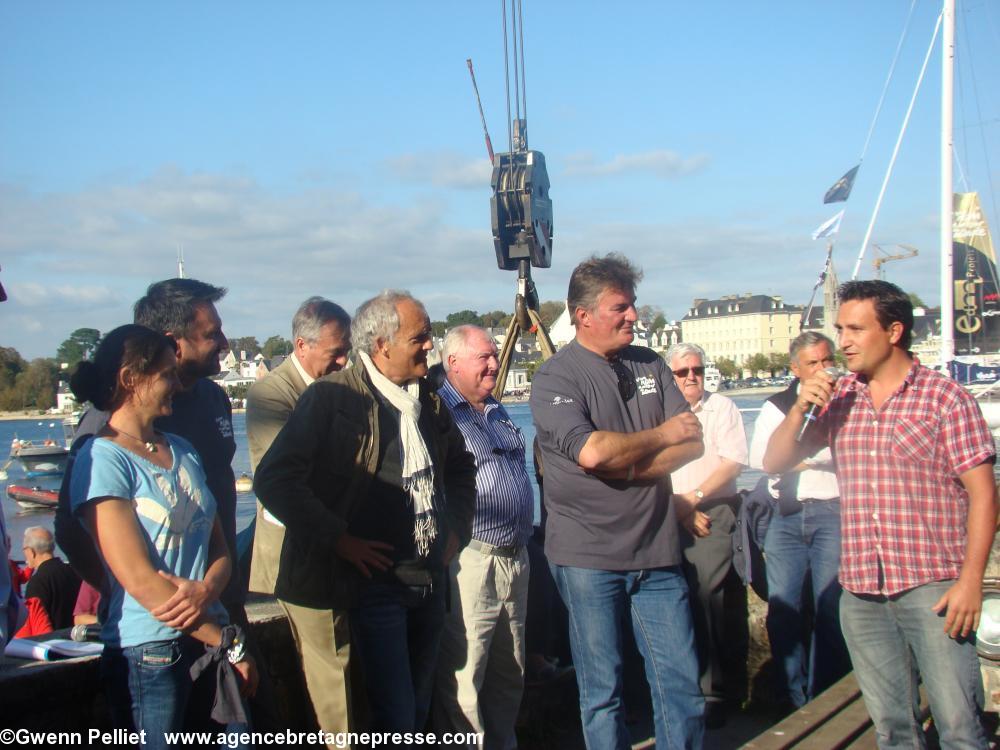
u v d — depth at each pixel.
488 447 4.02
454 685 3.91
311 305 3.99
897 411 3.30
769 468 3.70
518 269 5.39
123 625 2.85
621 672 3.68
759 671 5.21
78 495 2.79
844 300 3.38
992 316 18.17
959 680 3.19
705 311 96.25
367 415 3.29
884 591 3.32
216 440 3.57
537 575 4.70
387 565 3.27
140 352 2.89
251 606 3.91
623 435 3.50
